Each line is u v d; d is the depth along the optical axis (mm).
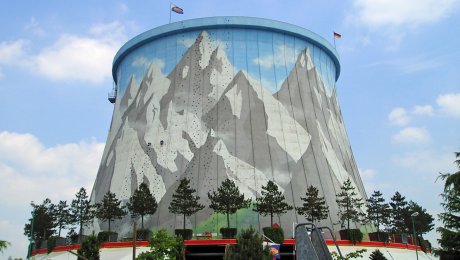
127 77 73875
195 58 67312
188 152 60969
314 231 11219
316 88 70250
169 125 63688
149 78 69500
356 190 66375
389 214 58469
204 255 45062
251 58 67250
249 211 56438
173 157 61062
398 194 61188
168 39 70125
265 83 66188
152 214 53625
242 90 64938
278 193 50438
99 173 69812
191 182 58719
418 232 64062
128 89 72250
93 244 40031
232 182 50250
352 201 55594
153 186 59781
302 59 70438
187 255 44562
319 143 65250
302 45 71375
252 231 30984
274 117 64062
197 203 53750
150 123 65438
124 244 46281
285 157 61344
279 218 56000
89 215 58906
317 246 10992
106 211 53719
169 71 67938
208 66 66500
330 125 69750
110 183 64562
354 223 59281
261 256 29391
